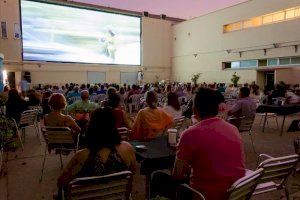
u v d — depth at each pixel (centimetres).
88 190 201
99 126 208
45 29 2270
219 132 209
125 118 436
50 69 2300
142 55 2753
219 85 1706
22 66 2180
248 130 548
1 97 725
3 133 416
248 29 2058
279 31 1831
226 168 205
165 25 2872
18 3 2147
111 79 2600
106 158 206
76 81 2422
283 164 249
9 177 424
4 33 2102
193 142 208
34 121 632
